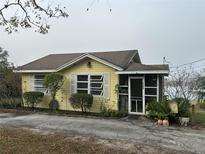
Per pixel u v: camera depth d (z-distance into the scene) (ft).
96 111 53.21
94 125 38.99
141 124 40.32
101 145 26.61
